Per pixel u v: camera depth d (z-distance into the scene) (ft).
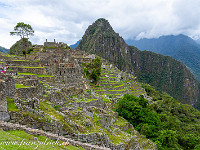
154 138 160.97
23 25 241.55
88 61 274.16
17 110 64.18
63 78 153.17
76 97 131.03
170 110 392.47
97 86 237.04
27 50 298.97
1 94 59.98
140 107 179.01
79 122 88.28
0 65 136.46
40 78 131.95
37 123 66.85
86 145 74.64
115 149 93.91
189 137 216.33
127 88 318.65
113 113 158.92
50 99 95.71
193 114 468.75
